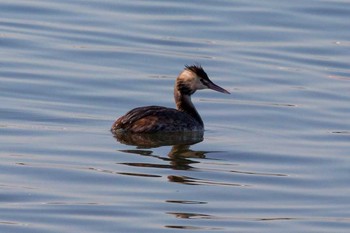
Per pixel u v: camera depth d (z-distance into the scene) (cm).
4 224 1413
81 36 2420
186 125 1845
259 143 1805
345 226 1444
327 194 1569
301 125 1922
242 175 1636
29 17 2539
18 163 1648
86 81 2128
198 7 2634
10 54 2280
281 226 1438
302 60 2336
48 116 1900
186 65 2134
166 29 2492
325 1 2686
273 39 2458
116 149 1736
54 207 1477
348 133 1875
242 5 2650
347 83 2198
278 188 1588
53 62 2244
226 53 2359
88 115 1927
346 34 2506
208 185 1584
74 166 1645
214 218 1457
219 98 2084
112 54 2316
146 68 2245
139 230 1405
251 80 2202
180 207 1493
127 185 1571
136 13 2592
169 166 1662
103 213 1462
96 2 2653
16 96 2008
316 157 1733
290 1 2684
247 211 1491
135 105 2014
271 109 2011
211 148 1772
